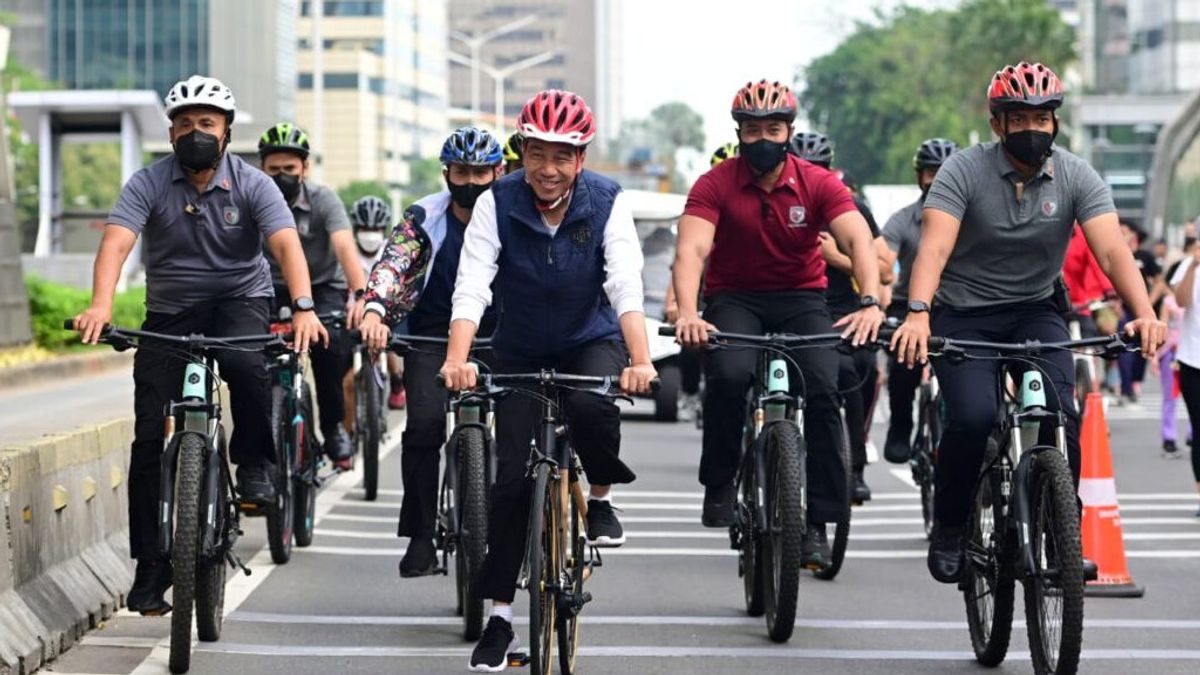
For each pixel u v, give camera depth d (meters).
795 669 16.03
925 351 15.54
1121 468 34.22
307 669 15.77
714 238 18.97
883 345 17.28
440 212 18.39
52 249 84.00
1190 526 26.09
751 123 18.19
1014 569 15.47
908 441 25.53
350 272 24.45
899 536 24.92
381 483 30.39
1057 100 15.70
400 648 16.75
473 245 14.90
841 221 18.30
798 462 17.12
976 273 16.45
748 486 18.44
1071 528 14.31
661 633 17.64
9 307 52.59
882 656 16.64
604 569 21.81
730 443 18.91
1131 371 50.84
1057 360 15.80
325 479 24.80
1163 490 30.58
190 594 15.33
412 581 20.75
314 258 25.08
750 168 18.53
